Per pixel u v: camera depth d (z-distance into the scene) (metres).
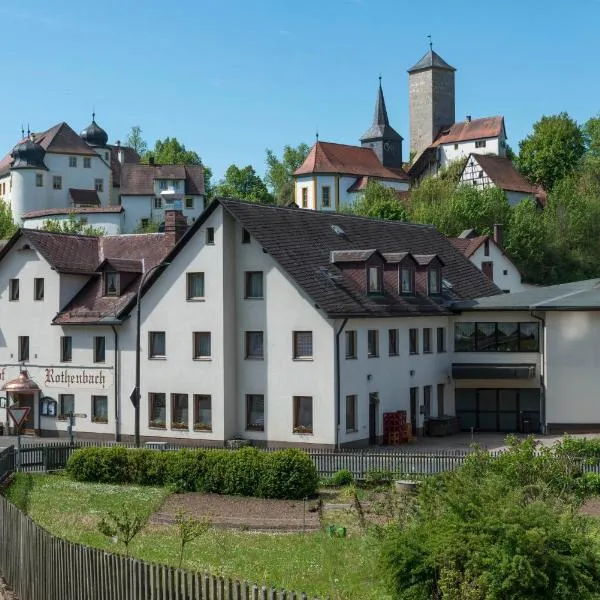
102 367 57.41
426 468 41.47
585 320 55.56
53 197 136.50
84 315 58.16
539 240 109.62
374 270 54.38
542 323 56.62
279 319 51.72
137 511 32.56
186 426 53.78
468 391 59.66
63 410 59.34
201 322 53.41
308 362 50.78
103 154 156.12
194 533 25.38
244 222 52.06
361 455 42.38
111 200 145.12
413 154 168.88
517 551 17.94
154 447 48.44
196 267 53.66
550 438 54.72
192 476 41.09
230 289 53.09
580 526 19.95
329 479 42.16
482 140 152.50
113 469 43.06
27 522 22.88
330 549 27.66
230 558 26.80
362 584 22.94
